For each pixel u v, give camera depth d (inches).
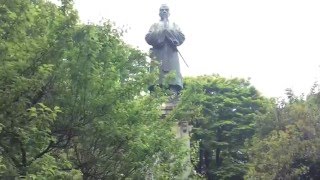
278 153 997.2
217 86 1802.4
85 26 509.0
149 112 622.2
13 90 427.2
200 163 1658.5
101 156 566.9
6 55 428.1
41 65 457.1
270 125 1285.7
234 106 1736.0
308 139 1031.6
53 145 535.5
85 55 503.2
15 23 440.5
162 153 637.9
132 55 616.4
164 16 1140.5
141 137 581.6
